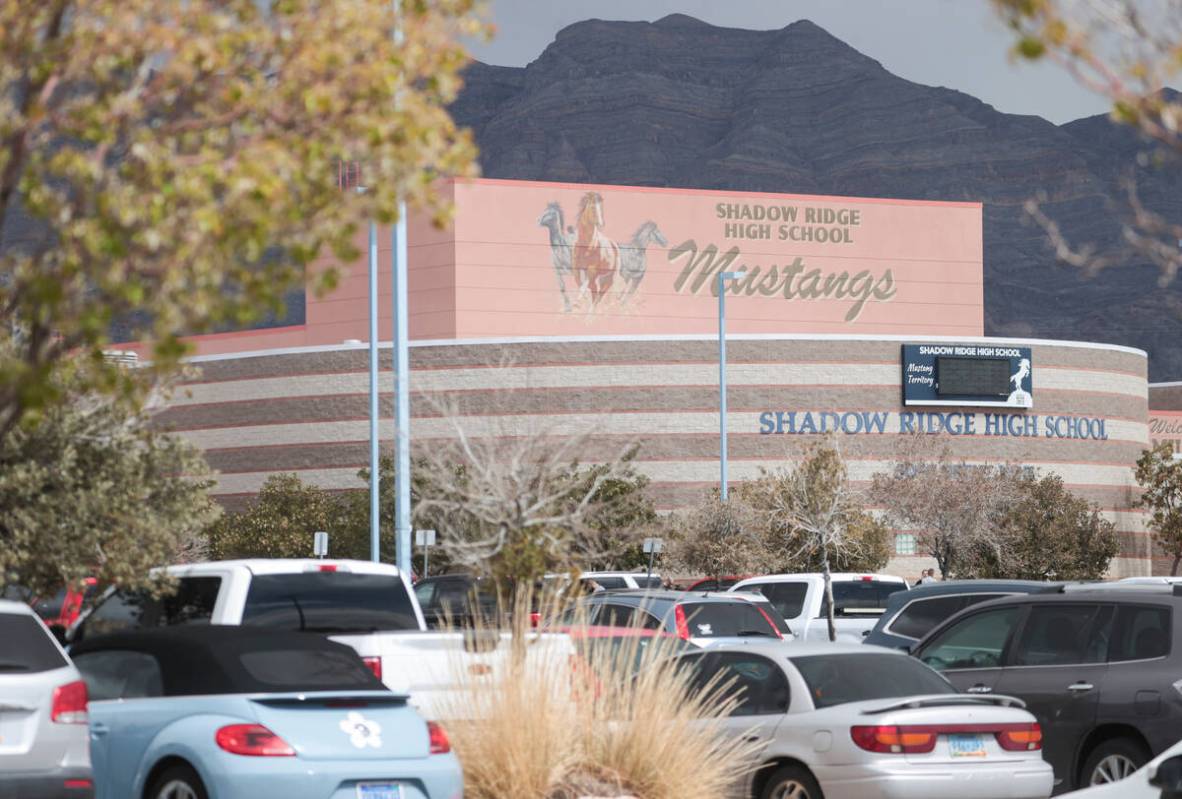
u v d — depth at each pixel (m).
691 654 28.78
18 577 29.47
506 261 177.50
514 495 31.30
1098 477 152.88
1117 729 29.16
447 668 26.41
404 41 15.85
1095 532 132.25
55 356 15.73
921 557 143.25
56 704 22.00
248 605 27.78
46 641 22.47
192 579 28.86
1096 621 29.89
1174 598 29.16
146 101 15.67
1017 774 25.81
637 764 25.58
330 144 15.33
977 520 114.19
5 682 21.69
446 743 22.78
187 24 15.61
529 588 29.34
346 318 179.88
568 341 142.38
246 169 14.16
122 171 15.02
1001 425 147.62
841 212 188.38
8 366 14.38
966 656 32.03
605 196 181.12
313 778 21.19
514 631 26.59
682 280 182.62
